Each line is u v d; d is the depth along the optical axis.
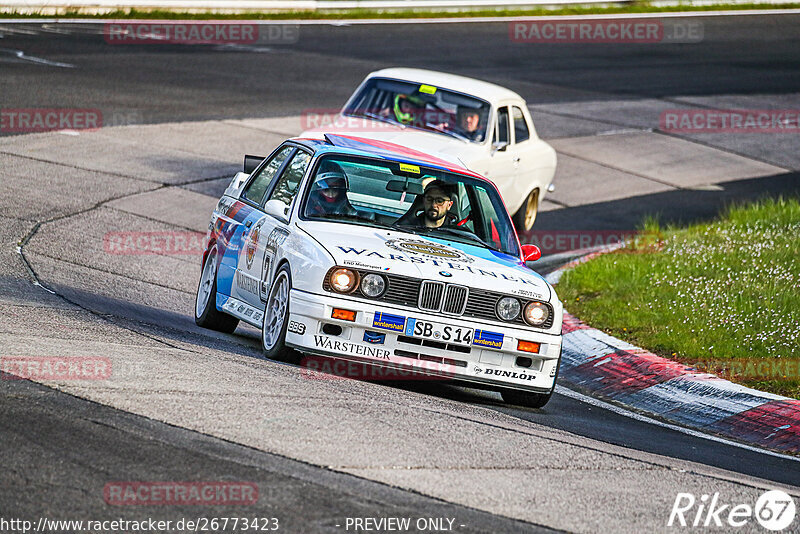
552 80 95.44
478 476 19.27
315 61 93.06
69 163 54.84
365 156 30.88
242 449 18.83
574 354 35.78
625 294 41.81
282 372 25.67
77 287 34.44
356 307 26.12
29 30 94.56
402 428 21.67
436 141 46.75
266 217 30.84
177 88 76.88
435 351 26.59
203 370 24.22
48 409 19.67
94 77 76.88
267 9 118.12
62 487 16.31
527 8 132.38
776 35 126.69
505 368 27.12
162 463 17.70
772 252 45.72
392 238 28.38
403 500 17.45
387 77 50.72
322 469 18.36
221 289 32.56
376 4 125.75
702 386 31.59
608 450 23.19
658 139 79.06
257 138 65.06
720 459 25.20
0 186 48.41
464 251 28.86
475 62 99.69
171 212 49.81
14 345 23.94
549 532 16.97
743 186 69.06
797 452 27.69
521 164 51.16
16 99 66.81
